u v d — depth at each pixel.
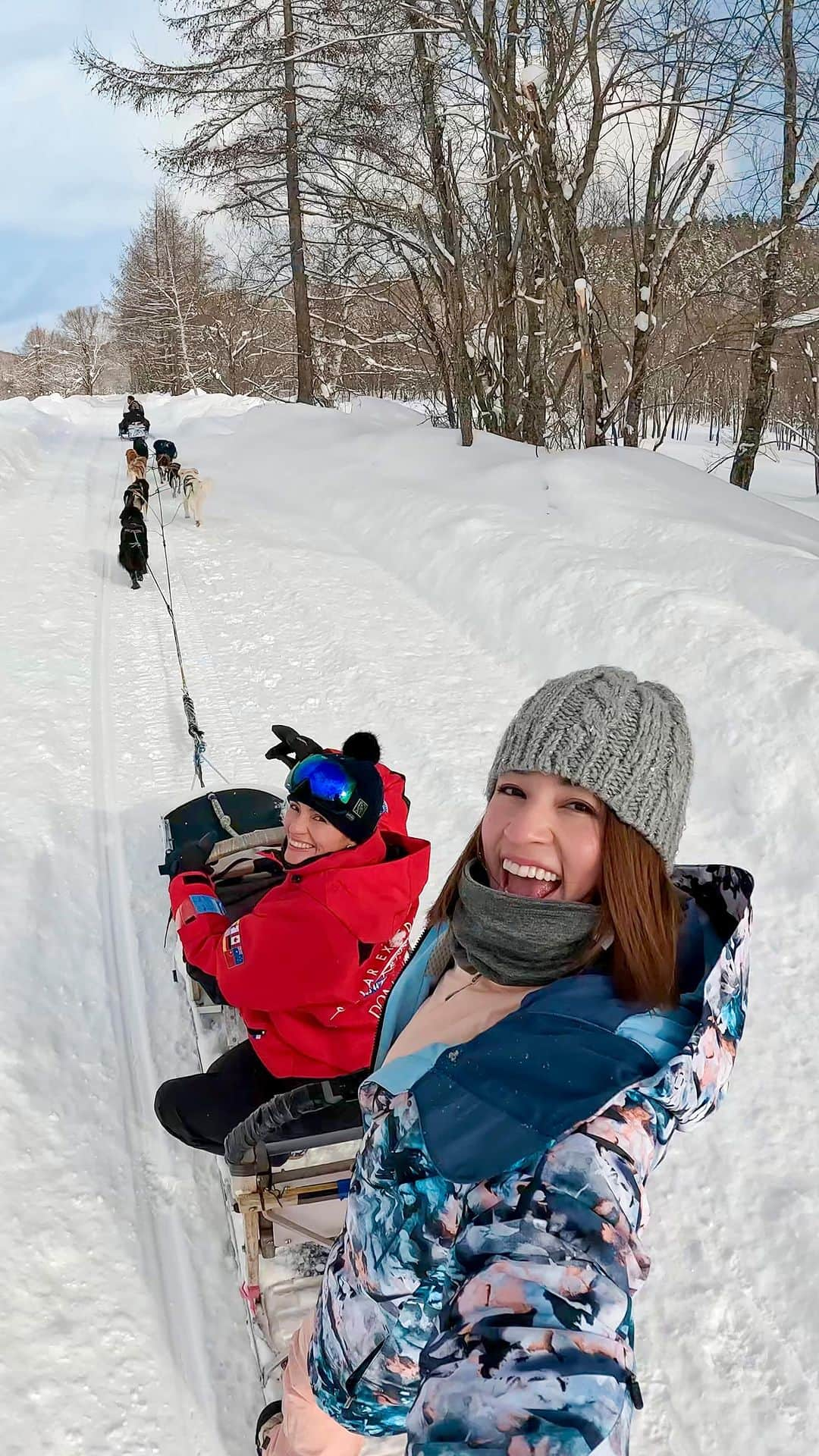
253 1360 2.38
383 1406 1.30
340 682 6.48
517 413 14.55
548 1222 0.86
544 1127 0.92
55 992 3.54
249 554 9.69
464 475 11.26
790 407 25.11
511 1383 0.76
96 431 23.89
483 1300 0.83
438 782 5.23
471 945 1.17
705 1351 2.46
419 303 16.59
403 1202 1.06
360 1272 1.17
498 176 12.30
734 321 13.46
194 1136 2.46
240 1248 2.53
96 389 65.69
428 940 1.41
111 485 13.98
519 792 1.17
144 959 3.80
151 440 20.70
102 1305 2.48
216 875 3.35
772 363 12.89
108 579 8.80
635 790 1.10
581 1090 0.95
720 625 6.00
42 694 6.05
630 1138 0.92
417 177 14.16
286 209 21.61
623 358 15.35
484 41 11.78
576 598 6.84
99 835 4.66
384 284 18.66
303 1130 2.29
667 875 1.13
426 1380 0.81
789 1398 2.34
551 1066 0.97
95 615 7.73
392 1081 1.12
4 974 3.48
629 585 6.70
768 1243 2.73
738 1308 2.56
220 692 6.32
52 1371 2.30
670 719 1.15
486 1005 1.16
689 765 1.16
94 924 4.01
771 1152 3.03
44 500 12.21
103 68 19.22
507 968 1.14
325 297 23.17
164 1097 2.51
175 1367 2.36
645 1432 2.29
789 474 24.30
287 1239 2.33
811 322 12.21
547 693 1.19
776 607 6.17
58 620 7.43
